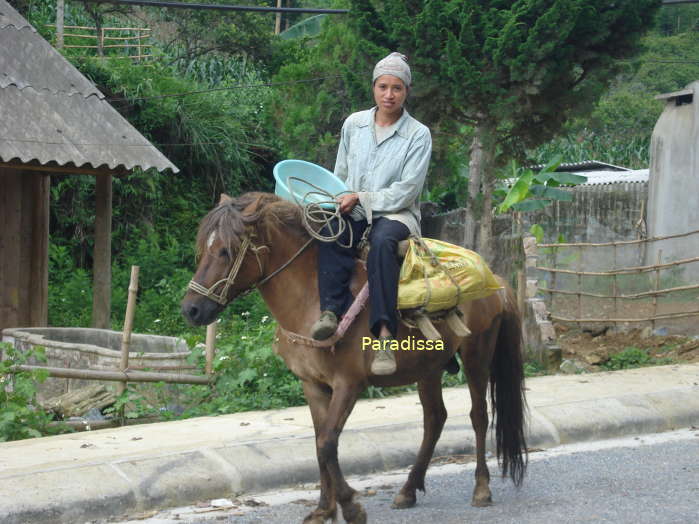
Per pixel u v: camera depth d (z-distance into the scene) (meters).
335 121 19.53
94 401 7.97
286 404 8.03
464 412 7.40
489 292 5.06
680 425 7.66
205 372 8.31
